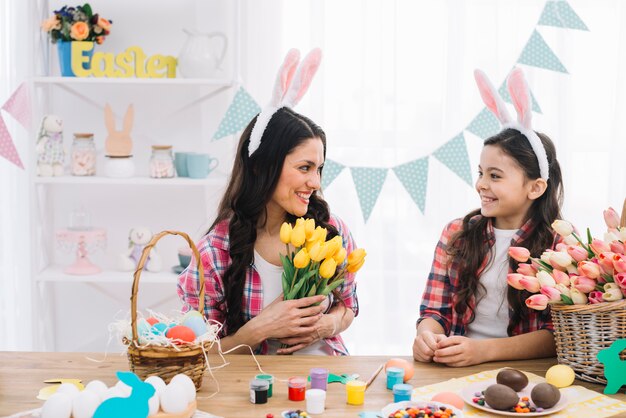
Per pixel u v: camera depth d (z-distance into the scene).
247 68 2.73
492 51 2.75
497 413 1.24
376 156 2.76
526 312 1.73
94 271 2.66
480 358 1.50
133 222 2.86
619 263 1.30
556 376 1.36
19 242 2.77
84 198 2.85
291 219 1.79
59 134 2.61
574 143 2.81
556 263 1.41
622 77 2.76
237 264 1.73
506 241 1.77
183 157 2.64
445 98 2.74
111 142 2.61
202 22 2.77
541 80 2.77
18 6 2.69
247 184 1.72
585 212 2.85
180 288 1.79
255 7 2.72
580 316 1.37
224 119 2.07
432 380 1.41
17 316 2.79
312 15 2.68
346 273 1.85
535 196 1.72
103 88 2.80
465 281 1.77
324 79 2.73
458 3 2.71
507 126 1.75
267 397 1.31
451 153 2.22
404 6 2.74
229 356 1.55
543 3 2.74
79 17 2.58
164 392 1.18
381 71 2.74
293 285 1.64
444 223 2.79
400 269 2.80
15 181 2.75
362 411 1.26
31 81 2.55
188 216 2.86
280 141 1.67
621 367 1.32
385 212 2.78
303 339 1.67
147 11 2.78
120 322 1.34
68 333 2.89
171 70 2.62
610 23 2.78
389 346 2.81
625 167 2.78
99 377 1.41
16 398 1.30
